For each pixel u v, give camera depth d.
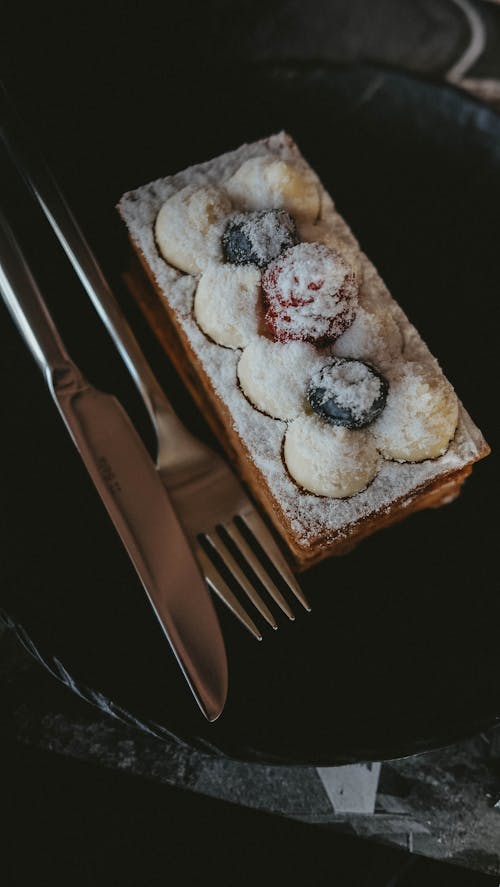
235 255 0.33
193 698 0.32
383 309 0.33
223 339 0.33
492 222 0.37
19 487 0.34
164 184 0.35
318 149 0.38
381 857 0.35
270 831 0.35
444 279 0.37
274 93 0.38
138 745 0.34
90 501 0.34
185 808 0.35
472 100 0.37
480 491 0.35
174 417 0.35
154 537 0.33
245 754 0.32
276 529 0.35
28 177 0.35
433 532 0.35
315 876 0.35
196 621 0.32
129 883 0.35
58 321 0.36
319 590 0.34
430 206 0.38
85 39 0.39
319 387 0.31
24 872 0.34
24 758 0.35
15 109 0.36
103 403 0.34
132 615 0.33
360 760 0.32
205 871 0.35
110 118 0.38
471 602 0.34
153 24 0.39
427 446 0.32
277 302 0.32
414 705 0.33
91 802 0.35
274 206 0.34
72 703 0.34
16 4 0.39
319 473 0.32
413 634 0.34
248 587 0.33
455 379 0.36
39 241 0.37
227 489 0.34
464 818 0.34
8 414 0.34
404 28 0.41
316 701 0.33
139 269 0.36
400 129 0.38
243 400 0.33
